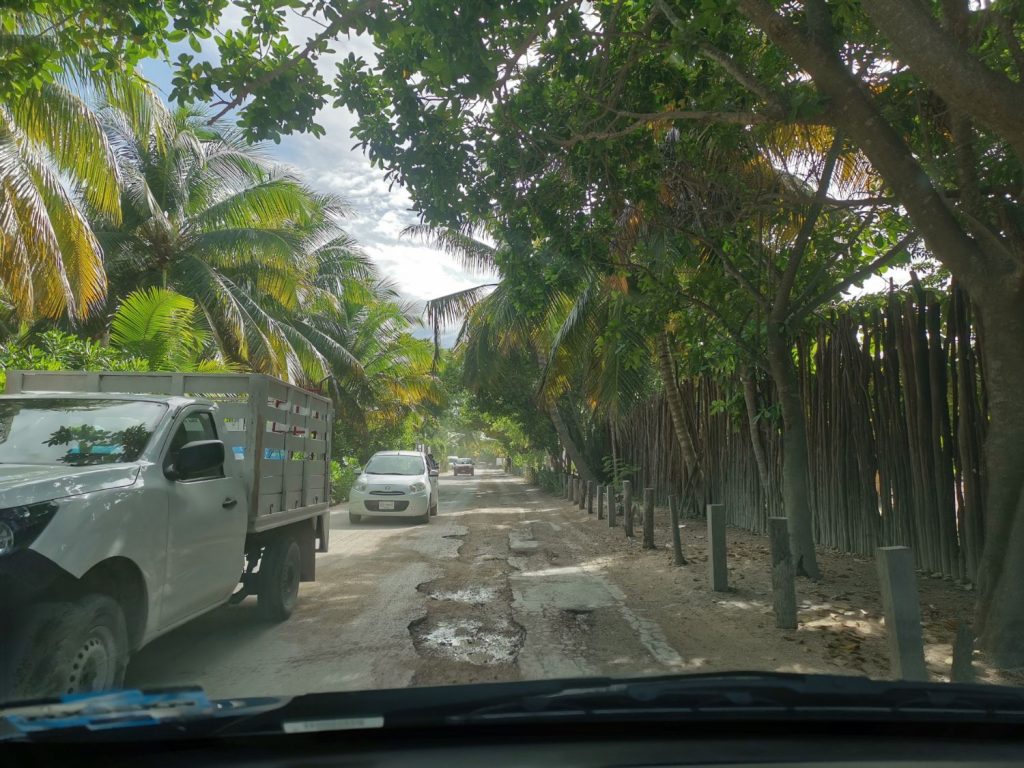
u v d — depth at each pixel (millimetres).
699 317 9812
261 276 19719
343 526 15164
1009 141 4660
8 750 2031
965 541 7910
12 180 10859
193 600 4863
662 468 18172
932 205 5547
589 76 7172
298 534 7418
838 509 10242
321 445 7879
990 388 5555
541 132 7703
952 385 8117
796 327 9008
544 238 8703
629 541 12359
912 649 4277
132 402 5113
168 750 2053
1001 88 4469
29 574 3273
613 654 5660
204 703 2230
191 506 4797
